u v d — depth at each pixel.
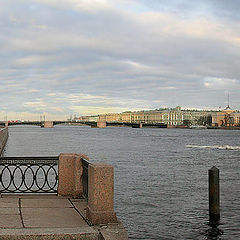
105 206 7.02
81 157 9.44
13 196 9.48
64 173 9.52
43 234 6.12
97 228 6.64
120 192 18.62
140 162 35.22
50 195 9.64
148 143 74.75
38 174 22.42
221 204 16.31
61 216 7.62
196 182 22.30
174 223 13.09
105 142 76.81
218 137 114.25
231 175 26.77
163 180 22.98
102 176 7.04
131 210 14.89
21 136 101.31
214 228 12.50
